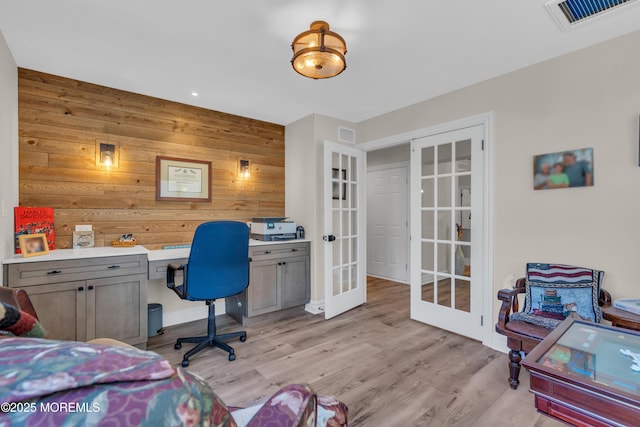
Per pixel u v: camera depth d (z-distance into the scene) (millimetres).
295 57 1756
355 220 3746
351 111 3398
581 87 2096
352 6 1649
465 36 1946
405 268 4938
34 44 2049
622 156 1938
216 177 3361
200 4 1639
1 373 403
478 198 2643
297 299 3381
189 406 454
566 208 2162
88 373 425
